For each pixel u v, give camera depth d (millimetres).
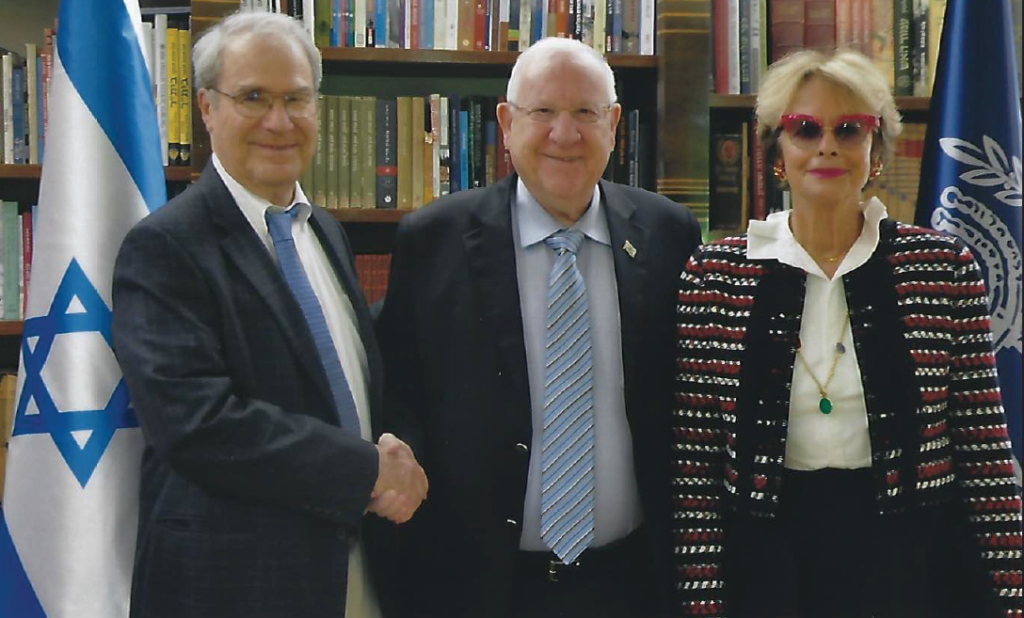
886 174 2539
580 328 1688
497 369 1675
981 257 2316
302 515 1533
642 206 1845
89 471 1766
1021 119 2541
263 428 1462
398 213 2426
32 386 1802
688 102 2395
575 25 2439
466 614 1676
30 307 1841
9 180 2502
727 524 1662
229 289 1543
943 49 2389
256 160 1627
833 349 1616
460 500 1680
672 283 1765
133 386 1478
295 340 1557
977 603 1623
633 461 1704
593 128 1685
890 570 1579
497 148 2465
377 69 2568
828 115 1606
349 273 1777
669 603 1683
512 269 1714
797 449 1609
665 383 1727
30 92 2395
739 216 2498
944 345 1590
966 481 1608
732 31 2477
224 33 1644
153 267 1509
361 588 1701
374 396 1699
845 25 2506
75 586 1750
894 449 1573
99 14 1908
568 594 1671
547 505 1663
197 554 1487
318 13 2375
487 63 2432
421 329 1729
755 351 1631
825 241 1653
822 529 1603
